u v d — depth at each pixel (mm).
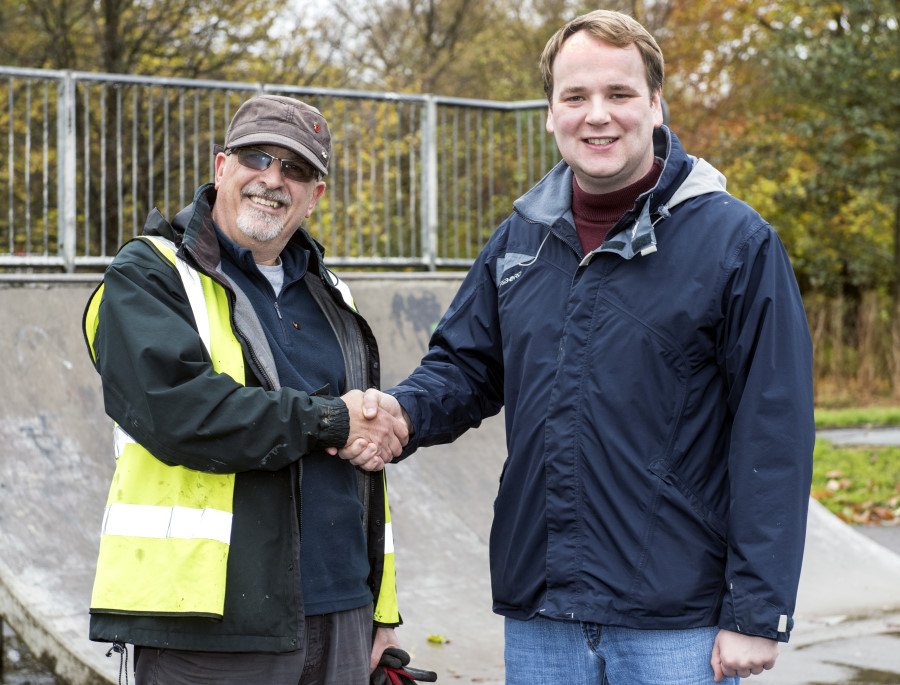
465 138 9133
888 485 10086
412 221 8906
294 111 2852
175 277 2646
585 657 2725
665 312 2656
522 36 20781
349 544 2816
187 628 2529
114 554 2562
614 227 2699
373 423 2748
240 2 14250
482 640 5109
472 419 3117
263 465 2539
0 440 5609
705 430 2678
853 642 5359
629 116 2699
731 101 21125
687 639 2625
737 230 2654
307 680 2734
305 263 2959
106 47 13188
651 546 2623
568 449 2691
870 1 19969
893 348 18922
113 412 2566
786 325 2588
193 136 8359
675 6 20406
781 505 2529
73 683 4219
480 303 3057
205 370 2535
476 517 6324
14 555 4848
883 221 22078
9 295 6488
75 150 7535
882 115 20188
